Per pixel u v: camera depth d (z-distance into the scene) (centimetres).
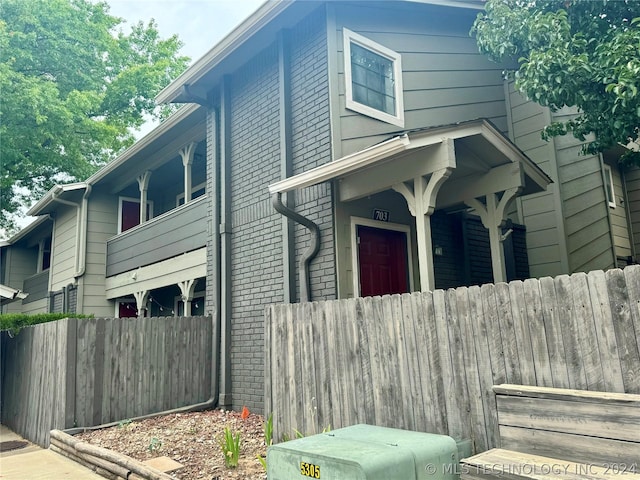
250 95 752
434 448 282
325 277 585
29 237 1738
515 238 823
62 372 613
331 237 584
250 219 718
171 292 1259
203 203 862
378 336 387
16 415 762
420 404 352
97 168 1981
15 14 1432
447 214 746
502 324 310
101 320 645
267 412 485
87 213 1252
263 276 681
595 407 244
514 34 545
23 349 767
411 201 516
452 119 779
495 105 868
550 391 264
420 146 477
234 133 778
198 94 809
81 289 1209
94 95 1550
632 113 471
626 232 1063
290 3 627
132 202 1344
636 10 503
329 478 259
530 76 493
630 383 253
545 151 836
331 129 608
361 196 571
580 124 559
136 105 2092
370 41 683
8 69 1280
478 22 601
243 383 692
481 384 317
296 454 277
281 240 655
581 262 823
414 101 728
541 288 294
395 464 259
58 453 570
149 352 682
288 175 656
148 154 1105
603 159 992
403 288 655
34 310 1595
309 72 655
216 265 755
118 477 439
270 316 495
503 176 585
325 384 426
